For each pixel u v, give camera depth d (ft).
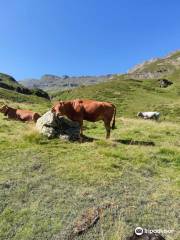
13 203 37.91
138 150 56.85
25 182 42.42
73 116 63.36
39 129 61.57
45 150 54.19
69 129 62.23
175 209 37.68
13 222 34.83
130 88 478.18
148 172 48.08
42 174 45.11
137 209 37.24
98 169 46.78
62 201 38.42
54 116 61.57
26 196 39.40
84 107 63.31
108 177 44.45
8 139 59.47
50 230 33.81
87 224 34.35
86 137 64.39
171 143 66.74
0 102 137.69
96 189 41.27
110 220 35.24
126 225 34.37
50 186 41.68
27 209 36.73
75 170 46.06
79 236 33.06
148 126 86.99
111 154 52.95
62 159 50.37
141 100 391.24
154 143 64.75
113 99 405.18
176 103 344.28
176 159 54.54
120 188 41.86
